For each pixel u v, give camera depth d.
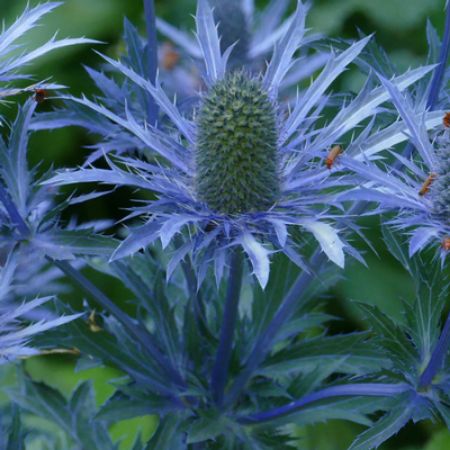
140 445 0.81
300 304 0.79
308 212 0.72
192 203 0.72
